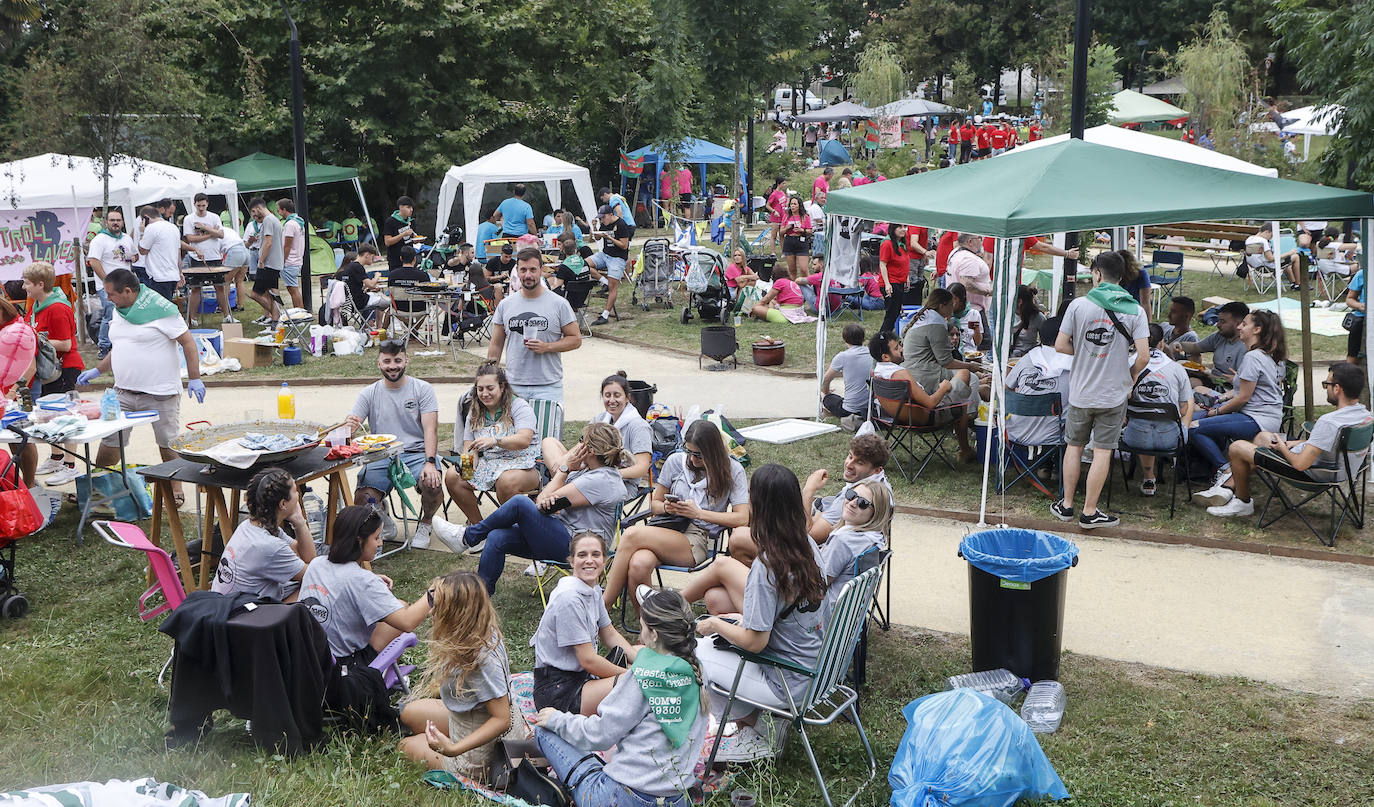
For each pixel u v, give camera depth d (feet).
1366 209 26.16
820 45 196.85
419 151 83.92
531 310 25.58
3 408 23.45
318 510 24.75
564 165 70.28
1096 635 20.34
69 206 53.57
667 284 56.24
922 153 130.93
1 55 77.15
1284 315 48.73
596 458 20.66
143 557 24.06
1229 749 16.31
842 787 15.43
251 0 82.02
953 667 19.10
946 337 29.45
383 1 83.82
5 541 21.15
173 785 13.52
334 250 74.79
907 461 31.04
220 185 59.21
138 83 50.31
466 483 24.03
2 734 16.47
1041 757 15.02
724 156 95.09
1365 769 15.72
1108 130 48.44
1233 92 96.07
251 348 43.60
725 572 18.53
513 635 20.43
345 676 16.53
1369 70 33.96
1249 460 25.27
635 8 93.50
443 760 15.34
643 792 14.03
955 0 186.70
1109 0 164.25
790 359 44.45
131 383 25.73
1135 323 24.32
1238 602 21.66
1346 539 24.40
